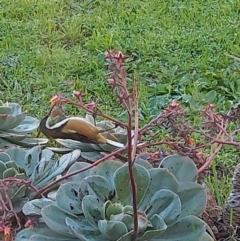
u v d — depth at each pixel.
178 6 5.19
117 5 5.25
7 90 3.96
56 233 1.51
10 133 2.04
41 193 1.65
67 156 1.77
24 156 1.80
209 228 1.73
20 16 5.09
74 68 4.22
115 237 1.44
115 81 1.41
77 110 3.53
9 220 1.61
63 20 5.02
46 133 1.76
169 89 3.88
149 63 4.27
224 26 4.78
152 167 1.68
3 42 4.59
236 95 3.85
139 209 1.53
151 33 4.71
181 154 1.80
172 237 1.49
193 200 1.56
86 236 1.47
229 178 2.79
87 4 5.28
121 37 4.68
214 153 1.87
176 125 1.88
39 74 4.17
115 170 1.59
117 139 1.86
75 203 1.53
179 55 4.38
